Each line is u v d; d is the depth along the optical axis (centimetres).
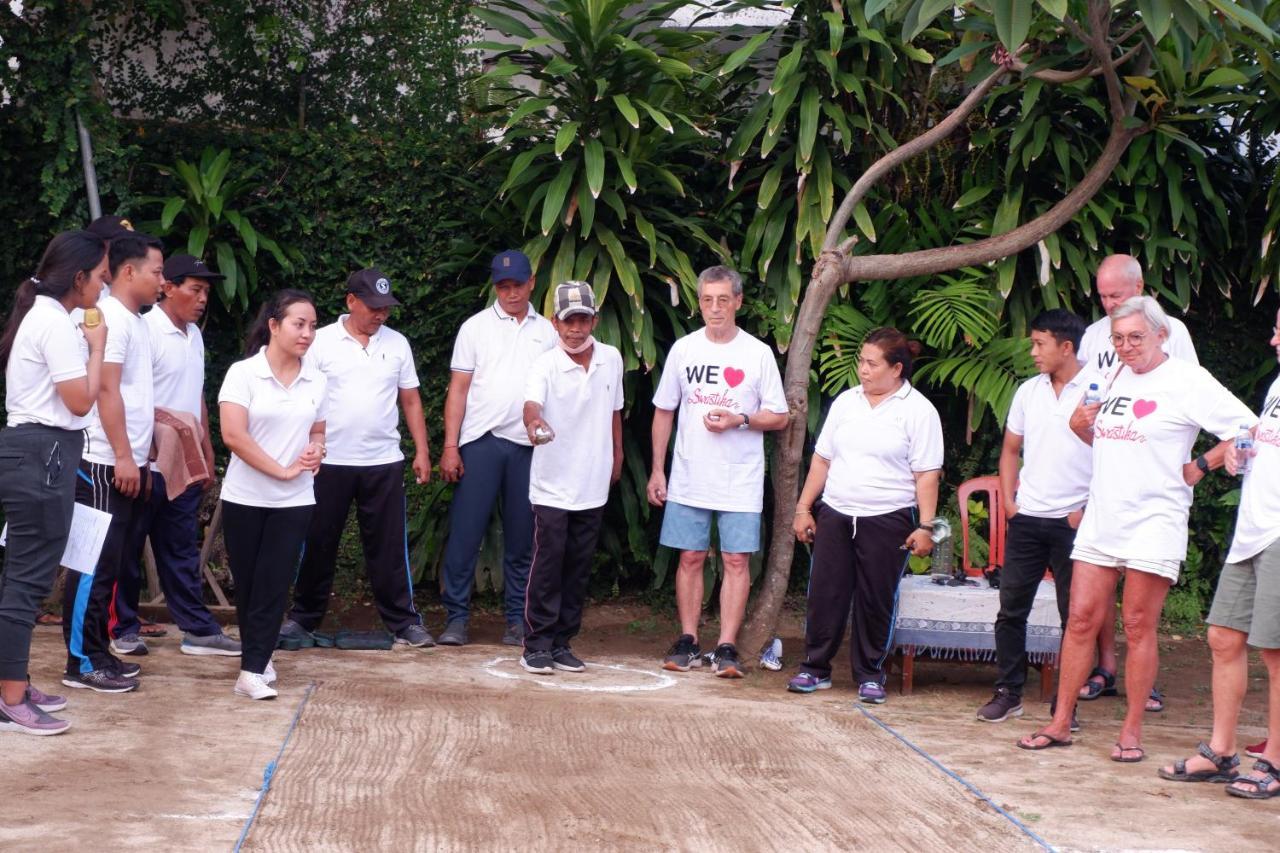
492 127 744
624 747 456
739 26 747
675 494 604
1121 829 385
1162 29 500
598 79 671
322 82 752
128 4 699
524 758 437
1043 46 669
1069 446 514
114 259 500
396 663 589
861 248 721
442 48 761
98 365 444
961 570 668
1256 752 477
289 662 577
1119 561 456
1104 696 588
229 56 734
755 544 597
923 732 499
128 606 570
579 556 590
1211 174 720
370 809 377
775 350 728
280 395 497
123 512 499
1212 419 439
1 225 673
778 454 623
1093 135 715
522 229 717
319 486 604
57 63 630
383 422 614
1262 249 696
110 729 441
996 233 695
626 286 665
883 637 558
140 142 688
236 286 677
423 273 723
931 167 746
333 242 712
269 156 701
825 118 714
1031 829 382
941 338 683
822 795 409
